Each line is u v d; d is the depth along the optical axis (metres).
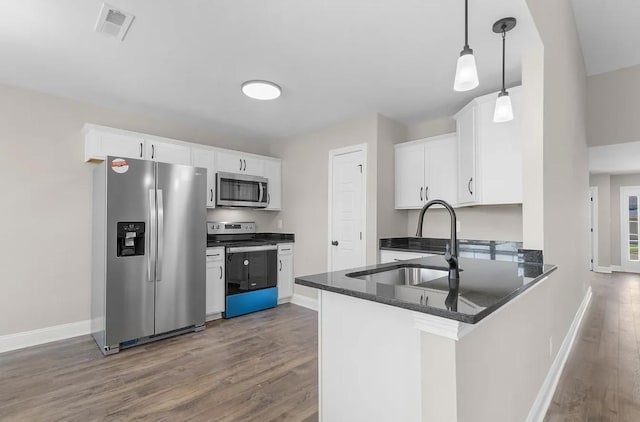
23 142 2.93
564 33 2.81
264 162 4.47
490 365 1.29
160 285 3.02
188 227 3.22
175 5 1.79
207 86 2.88
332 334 1.47
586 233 4.56
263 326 3.44
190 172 3.25
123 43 2.19
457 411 1.00
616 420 1.89
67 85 2.87
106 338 2.69
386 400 1.25
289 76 2.68
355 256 3.71
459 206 3.13
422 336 1.08
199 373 2.38
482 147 2.78
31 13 1.86
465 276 1.58
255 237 4.68
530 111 2.20
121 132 3.22
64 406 1.96
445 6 1.79
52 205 3.06
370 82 2.80
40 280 2.98
